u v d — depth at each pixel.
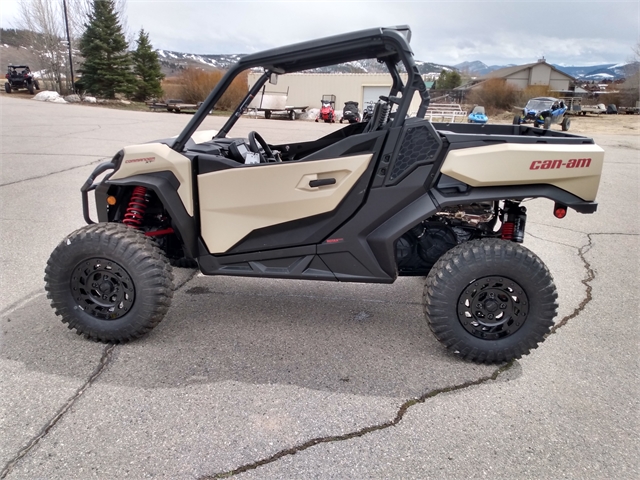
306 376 3.02
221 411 2.67
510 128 4.30
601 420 2.67
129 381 2.92
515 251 2.99
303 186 3.17
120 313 3.24
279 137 15.16
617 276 4.80
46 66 33.34
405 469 2.29
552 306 3.04
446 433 2.54
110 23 32.62
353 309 3.99
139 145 3.44
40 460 2.29
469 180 3.04
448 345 3.14
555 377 3.08
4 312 3.74
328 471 2.27
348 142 3.12
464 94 45.12
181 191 3.30
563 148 3.03
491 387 2.95
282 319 3.78
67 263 3.20
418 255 3.58
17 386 2.84
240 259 3.40
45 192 7.39
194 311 3.88
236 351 3.29
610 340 3.55
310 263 3.34
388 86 5.48
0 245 5.14
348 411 2.70
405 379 3.01
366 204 3.16
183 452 2.36
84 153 10.84
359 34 2.93
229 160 3.27
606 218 7.09
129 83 34.09
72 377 2.94
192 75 33.84
